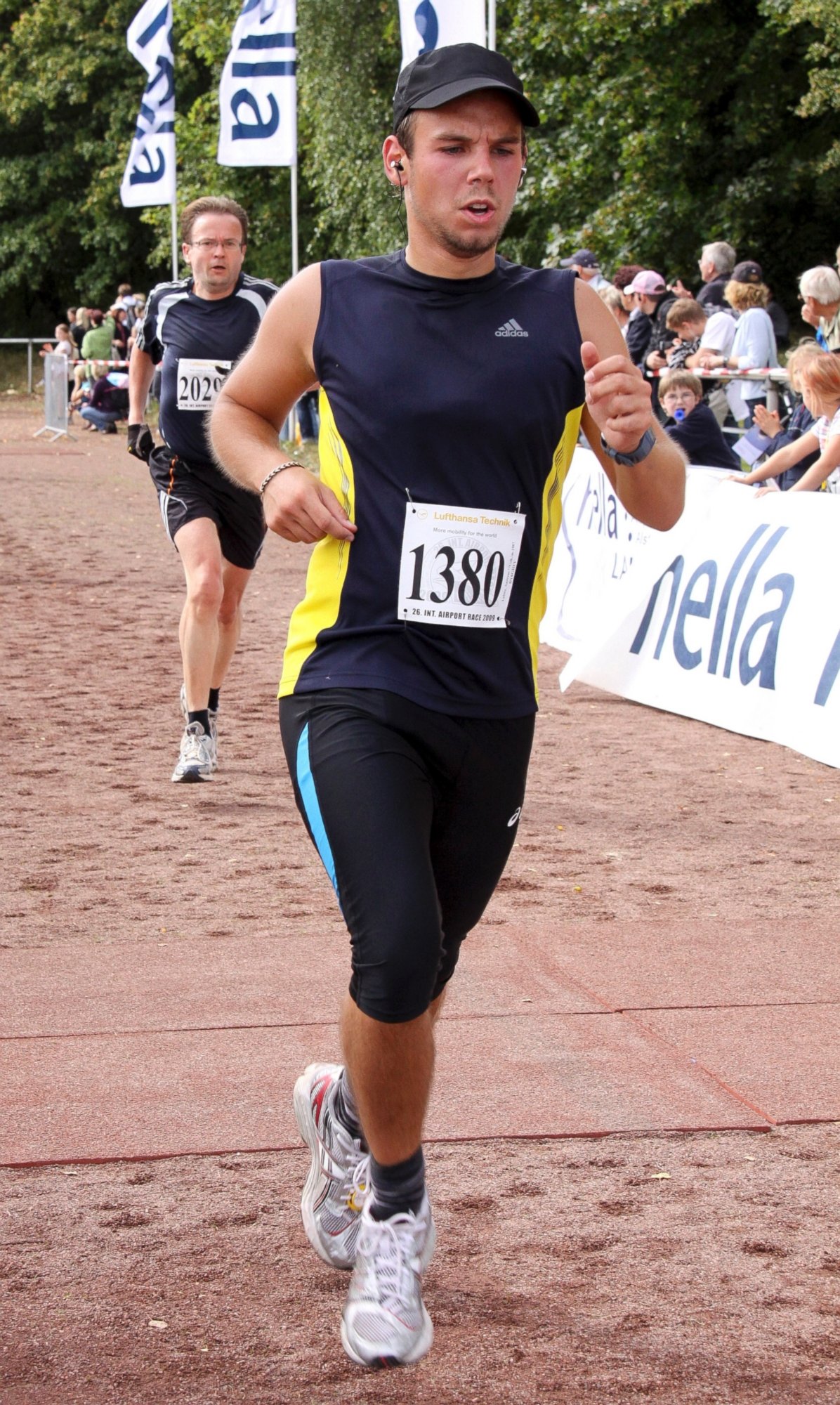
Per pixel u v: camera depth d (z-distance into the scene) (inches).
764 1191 173.5
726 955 253.8
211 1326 145.4
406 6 602.9
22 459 1274.6
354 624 142.1
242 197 1820.9
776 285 1478.8
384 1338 129.7
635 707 470.3
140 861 305.6
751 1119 191.9
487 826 145.4
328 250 1838.1
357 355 141.3
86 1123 189.2
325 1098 150.4
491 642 142.1
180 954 251.6
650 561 475.5
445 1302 149.6
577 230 1328.7
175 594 677.9
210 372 344.8
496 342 140.6
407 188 143.5
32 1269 155.5
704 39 1270.9
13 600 651.5
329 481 145.3
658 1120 191.2
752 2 1289.4
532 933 264.5
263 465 143.5
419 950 127.8
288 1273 155.5
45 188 2263.8
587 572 554.3
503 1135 187.0
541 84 1314.0
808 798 360.8
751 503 444.1
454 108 137.1
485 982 240.2
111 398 1546.5
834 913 277.6
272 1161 180.5
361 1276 133.0
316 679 141.7
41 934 261.0
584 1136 187.2
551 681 513.7
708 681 445.7
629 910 278.7
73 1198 171.0
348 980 239.8
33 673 502.6
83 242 2231.8
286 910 276.1
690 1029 221.3
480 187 137.3
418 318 141.3
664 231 1336.1
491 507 140.6
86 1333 143.9
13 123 2176.4
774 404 641.6
